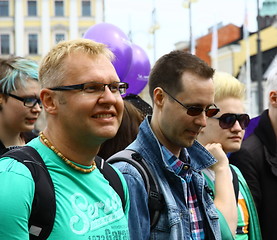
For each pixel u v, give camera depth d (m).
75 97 2.97
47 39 69.88
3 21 69.81
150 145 3.82
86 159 3.07
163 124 3.88
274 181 5.26
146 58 7.50
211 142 4.77
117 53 6.41
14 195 2.69
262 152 5.32
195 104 3.79
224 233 4.05
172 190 3.78
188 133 3.84
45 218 2.76
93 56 3.04
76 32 69.94
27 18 69.88
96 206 3.01
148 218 3.54
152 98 4.03
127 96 5.95
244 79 44.03
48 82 3.04
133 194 3.50
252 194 5.20
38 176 2.82
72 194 2.92
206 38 49.41
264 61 45.00
